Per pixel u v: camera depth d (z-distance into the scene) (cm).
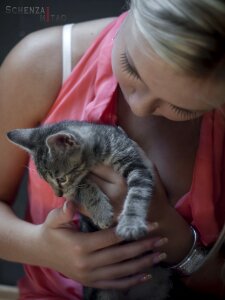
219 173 58
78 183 57
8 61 64
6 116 64
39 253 58
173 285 62
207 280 62
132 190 54
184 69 42
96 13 79
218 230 59
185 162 60
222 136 57
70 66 62
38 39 64
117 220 54
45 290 65
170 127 60
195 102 45
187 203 59
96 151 58
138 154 58
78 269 56
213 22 41
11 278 94
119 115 60
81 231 59
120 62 49
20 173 67
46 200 62
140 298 62
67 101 60
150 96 47
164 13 42
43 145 59
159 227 57
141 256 58
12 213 64
